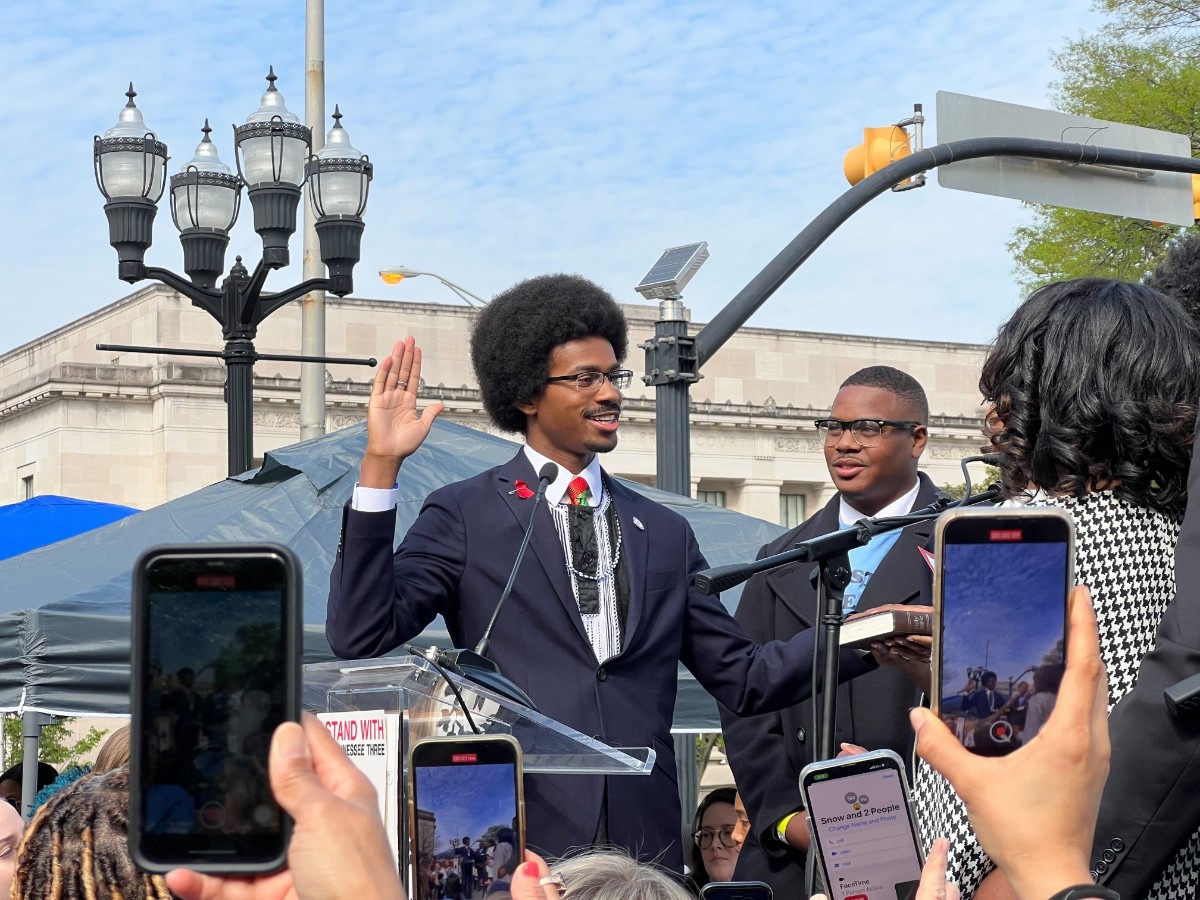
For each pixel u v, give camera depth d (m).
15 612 5.52
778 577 4.02
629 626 3.24
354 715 2.33
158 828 1.00
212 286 8.89
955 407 47.16
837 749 3.69
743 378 45.25
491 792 2.11
